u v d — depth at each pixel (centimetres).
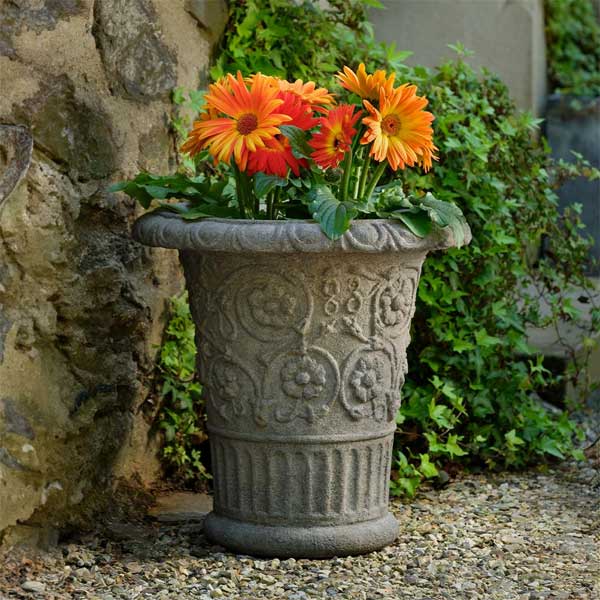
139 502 446
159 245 378
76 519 408
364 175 386
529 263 573
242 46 508
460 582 380
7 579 370
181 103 456
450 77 517
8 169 362
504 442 509
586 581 381
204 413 486
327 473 391
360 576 384
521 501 470
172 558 395
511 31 682
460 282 505
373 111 372
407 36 684
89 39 401
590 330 536
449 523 439
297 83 400
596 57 922
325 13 528
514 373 514
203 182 406
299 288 375
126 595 364
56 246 384
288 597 365
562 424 514
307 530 393
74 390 401
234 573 381
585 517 450
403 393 500
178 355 462
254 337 381
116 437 433
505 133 504
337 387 384
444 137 496
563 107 730
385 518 409
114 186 397
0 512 366
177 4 460
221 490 404
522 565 397
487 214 499
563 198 720
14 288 369
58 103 385
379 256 377
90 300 405
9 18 364
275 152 377
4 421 368
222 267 379
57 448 392
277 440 387
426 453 491
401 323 395
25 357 377
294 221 366
